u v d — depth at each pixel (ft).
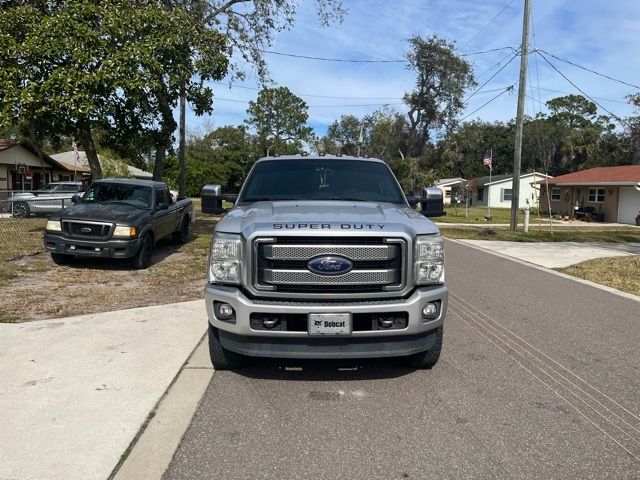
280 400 14.01
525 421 13.05
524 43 68.74
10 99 39.24
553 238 63.26
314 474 10.59
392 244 13.94
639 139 143.84
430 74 169.37
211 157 231.71
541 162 236.63
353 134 261.03
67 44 40.29
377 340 14.08
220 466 10.81
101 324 19.94
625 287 31.55
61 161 121.49
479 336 20.29
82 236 31.50
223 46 50.83
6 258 34.55
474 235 65.87
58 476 10.21
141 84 41.39
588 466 11.03
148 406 13.25
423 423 12.85
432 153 184.03
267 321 13.69
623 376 16.31
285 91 254.68
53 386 14.24
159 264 35.14
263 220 14.37
